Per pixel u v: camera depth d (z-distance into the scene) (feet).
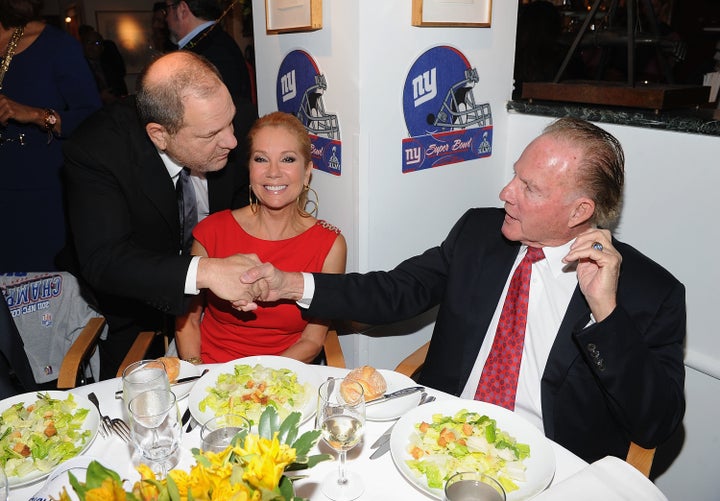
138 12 26.00
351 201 7.18
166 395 3.89
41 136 9.34
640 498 3.38
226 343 6.75
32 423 4.22
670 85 7.09
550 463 3.87
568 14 8.38
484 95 7.78
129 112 6.64
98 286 6.15
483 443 4.06
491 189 8.35
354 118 6.79
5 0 8.82
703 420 6.96
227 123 5.97
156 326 7.80
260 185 6.23
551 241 5.16
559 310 5.19
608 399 4.84
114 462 3.90
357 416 3.70
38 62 9.13
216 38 10.23
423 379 6.03
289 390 4.62
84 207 6.34
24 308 6.94
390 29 6.57
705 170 6.24
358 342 7.78
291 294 5.87
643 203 6.88
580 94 7.29
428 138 7.34
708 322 6.61
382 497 3.66
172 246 7.14
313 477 3.80
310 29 7.01
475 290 5.70
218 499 2.33
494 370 5.38
